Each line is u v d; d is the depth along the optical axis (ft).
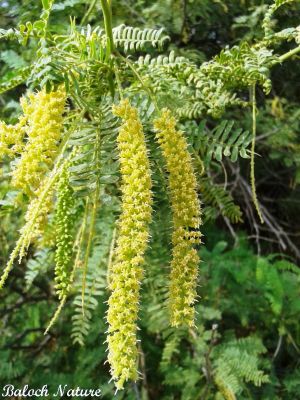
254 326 1.28
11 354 1.24
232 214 0.75
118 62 0.54
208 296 1.20
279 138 1.24
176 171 0.43
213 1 1.08
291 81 1.27
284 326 1.23
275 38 0.58
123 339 0.37
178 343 1.03
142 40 0.61
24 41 0.46
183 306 0.41
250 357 1.07
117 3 1.03
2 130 0.43
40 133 0.40
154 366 1.15
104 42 0.51
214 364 1.08
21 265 1.13
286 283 1.24
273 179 1.52
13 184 0.41
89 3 0.92
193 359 1.10
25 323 1.30
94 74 0.50
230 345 1.12
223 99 0.57
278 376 1.24
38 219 0.44
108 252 0.72
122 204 0.40
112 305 0.38
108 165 0.41
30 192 0.43
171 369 1.09
